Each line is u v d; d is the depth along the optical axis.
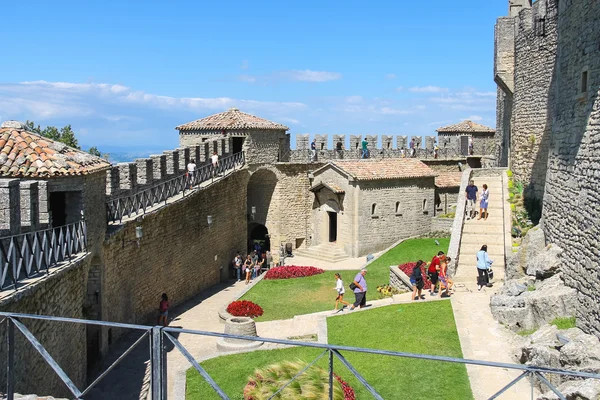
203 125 45.91
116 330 24.81
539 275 18.27
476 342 18.11
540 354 14.34
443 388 15.48
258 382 14.98
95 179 20.84
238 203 44.22
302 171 49.59
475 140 60.09
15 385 13.14
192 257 35.19
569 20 17.52
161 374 7.37
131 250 26.25
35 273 15.34
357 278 24.56
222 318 28.11
